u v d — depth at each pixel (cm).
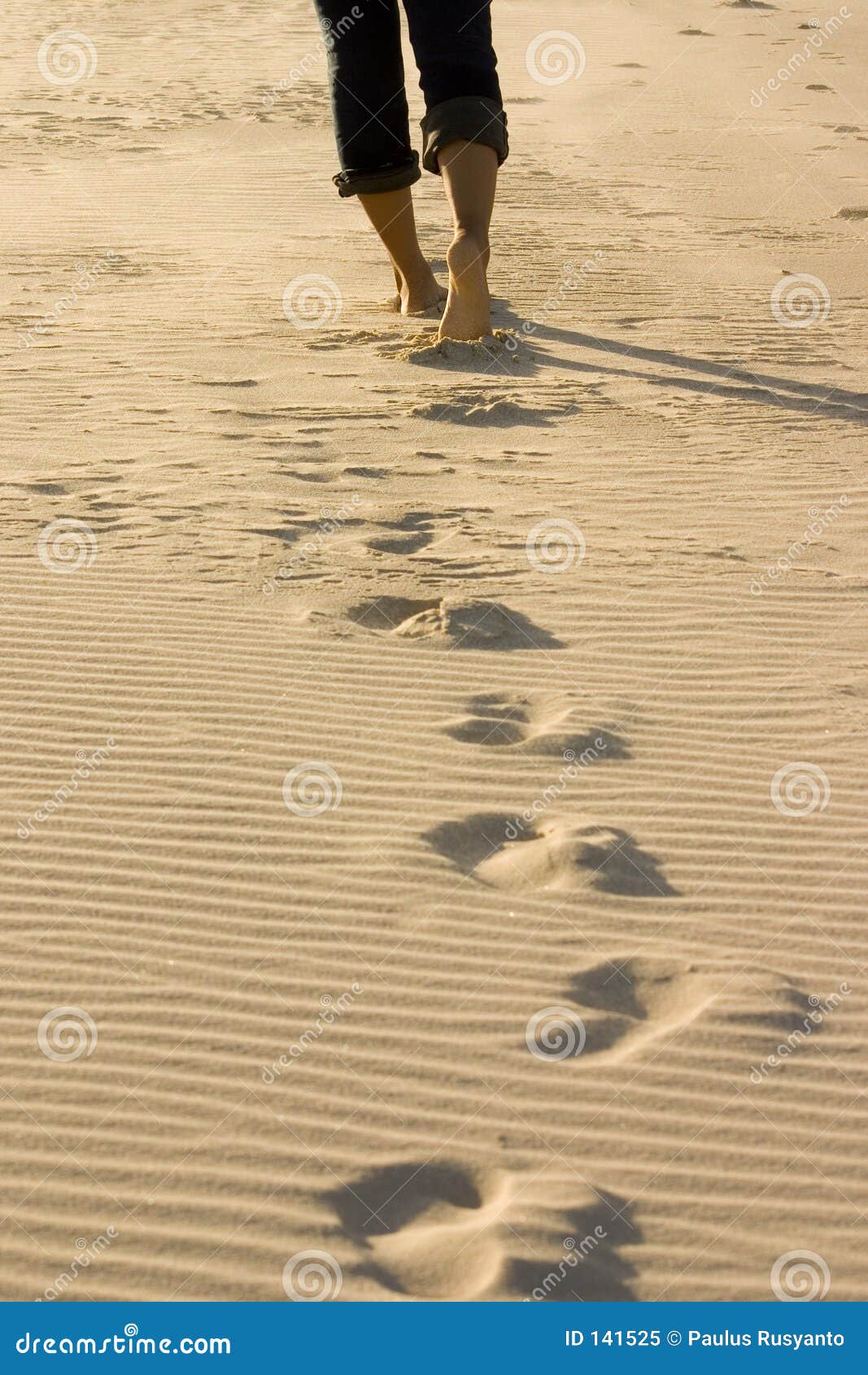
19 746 465
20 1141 314
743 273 1142
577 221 1304
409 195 977
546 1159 318
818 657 548
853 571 624
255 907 394
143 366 874
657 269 1145
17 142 1598
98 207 1305
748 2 3309
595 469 734
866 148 1759
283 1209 301
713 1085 340
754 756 480
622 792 457
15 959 370
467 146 923
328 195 1384
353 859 416
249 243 1196
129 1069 336
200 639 540
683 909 403
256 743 473
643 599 589
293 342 934
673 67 2398
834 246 1250
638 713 504
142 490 680
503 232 1248
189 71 2219
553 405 830
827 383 888
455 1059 344
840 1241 303
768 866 423
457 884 408
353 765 464
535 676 527
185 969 369
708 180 1531
